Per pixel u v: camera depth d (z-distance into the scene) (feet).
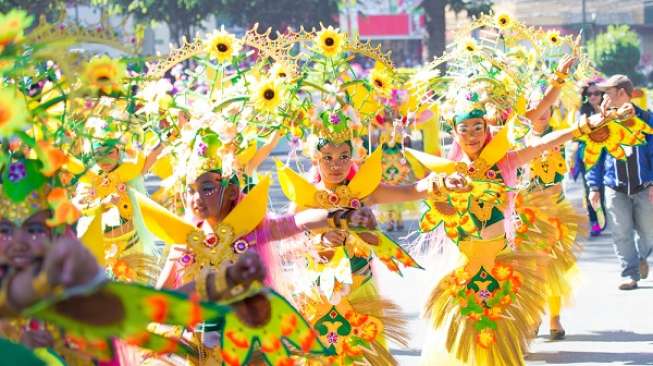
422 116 29.50
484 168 27.78
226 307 14.08
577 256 35.42
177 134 23.66
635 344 32.76
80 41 16.46
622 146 39.86
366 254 25.63
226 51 25.52
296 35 26.37
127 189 27.89
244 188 23.94
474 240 27.40
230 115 23.56
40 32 15.85
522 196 31.50
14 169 15.71
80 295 12.88
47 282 12.59
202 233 21.29
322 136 24.40
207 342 20.92
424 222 27.81
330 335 25.17
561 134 27.81
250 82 25.82
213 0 143.74
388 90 26.37
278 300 18.53
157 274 28.60
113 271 28.04
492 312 27.22
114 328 13.17
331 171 24.52
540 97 35.81
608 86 37.99
